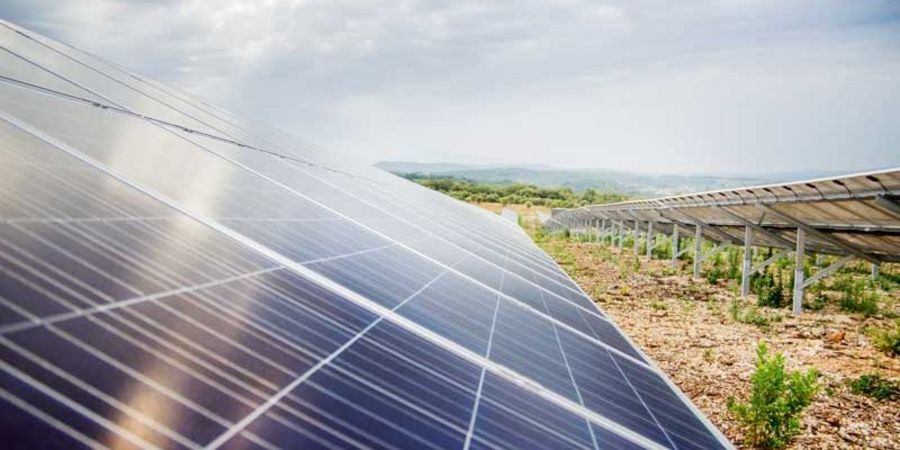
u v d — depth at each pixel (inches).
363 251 370.3
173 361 137.2
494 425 195.3
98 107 442.9
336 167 943.7
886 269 2082.9
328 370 175.9
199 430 117.5
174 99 833.5
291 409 144.0
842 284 1481.3
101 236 188.2
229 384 140.6
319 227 379.6
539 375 278.5
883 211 872.9
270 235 298.0
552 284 669.9
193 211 268.4
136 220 221.8
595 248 2844.5
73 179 233.8
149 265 183.6
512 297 448.8
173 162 365.1
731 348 885.2
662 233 2819.9
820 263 1967.3
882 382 711.1
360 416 157.9
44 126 297.9
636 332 977.5
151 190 269.7
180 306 167.0
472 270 499.8
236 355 156.0
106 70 758.5
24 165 222.1
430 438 165.0
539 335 362.0
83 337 127.3
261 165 545.0
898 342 866.1
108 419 106.8
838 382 725.9
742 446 549.3
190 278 190.4
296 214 385.4
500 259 685.9
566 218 4106.8
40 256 152.6
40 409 100.1
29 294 132.2
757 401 557.3
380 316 255.8
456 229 820.0
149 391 121.3
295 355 174.9
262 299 206.2
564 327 419.8
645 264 2086.6
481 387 226.5
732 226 1624.0
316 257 299.6
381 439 151.8
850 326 1043.3
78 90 478.3
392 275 342.0
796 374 560.4
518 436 195.3
